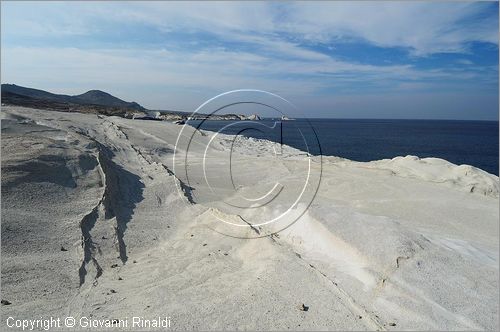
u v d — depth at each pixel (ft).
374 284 21.21
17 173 34.68
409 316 18.78
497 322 18.98
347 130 329.93
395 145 196.54
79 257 26.96
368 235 25.43
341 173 62.49
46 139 45.03
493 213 43.16
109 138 67.72
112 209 35.78
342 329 17.72
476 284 22.35
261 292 20.84
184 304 20.52
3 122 47.98
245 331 17.71
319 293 20.53
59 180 37.09
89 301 21.65
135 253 30.07
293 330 17.66
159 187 45.88
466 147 199.72
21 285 22.56
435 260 23.77
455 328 18.16
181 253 29.32
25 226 28.66
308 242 26.76
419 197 48.75
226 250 28.27
